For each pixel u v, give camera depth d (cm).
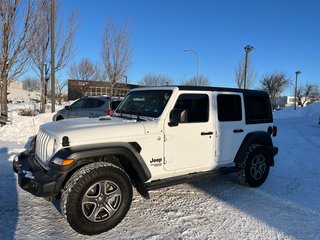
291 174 709
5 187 547
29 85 9200
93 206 385
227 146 539
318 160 875
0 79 1268
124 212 406
